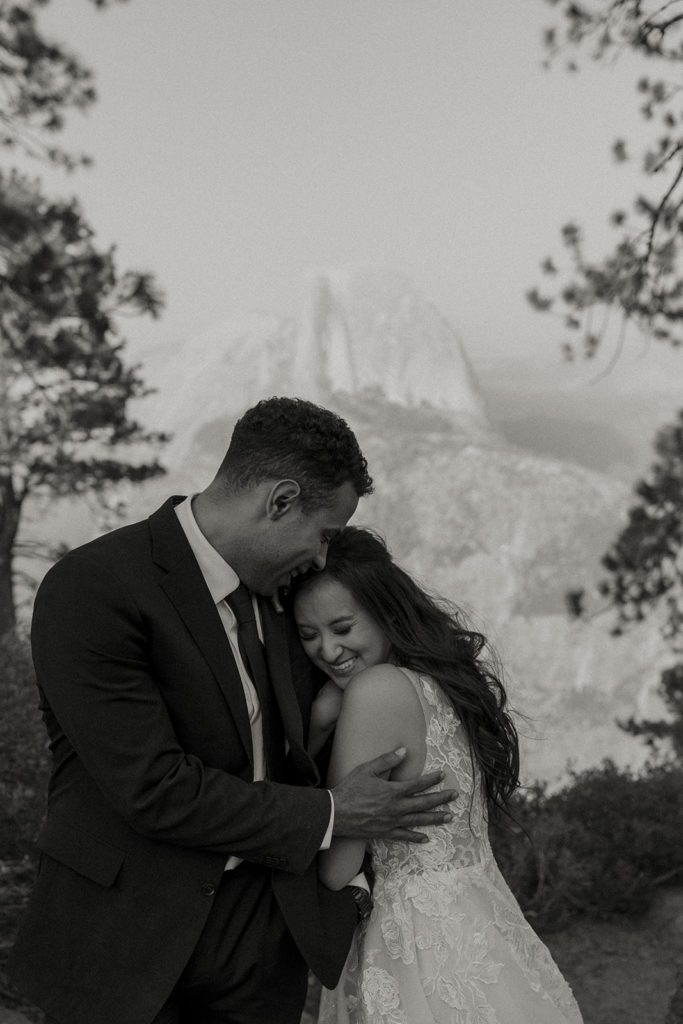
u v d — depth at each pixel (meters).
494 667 2.61
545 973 2.48
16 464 19.34
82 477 19.73
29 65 10.93
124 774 1.99
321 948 2.20
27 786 4.41
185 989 2.16
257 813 2.06
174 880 2.09
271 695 2.27
